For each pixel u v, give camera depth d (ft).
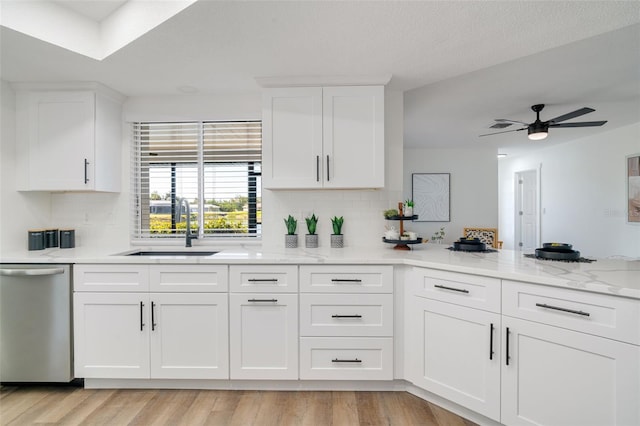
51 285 6.78
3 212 7.69
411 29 5.68
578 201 18.42
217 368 6.75
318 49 6.36
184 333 6.75
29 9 5.79
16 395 6.73
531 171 23.03
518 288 5.08
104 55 6.70
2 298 6.78
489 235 15.92
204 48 6.32
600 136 16.84
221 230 9.00
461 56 6.66
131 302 6.75
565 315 4.63
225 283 6.70
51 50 6.32
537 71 8.71
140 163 9.11
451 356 5.91
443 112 12.70
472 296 5.61
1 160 7.63
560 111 12.62
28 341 6.82
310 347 6.68
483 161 21.13
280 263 6.66
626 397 4.15
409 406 6.33
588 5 5.03
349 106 7.60
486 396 5.44
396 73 7.46
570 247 6.54
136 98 8.89
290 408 6.26
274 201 8.64
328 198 8.63
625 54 7.68
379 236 8.62
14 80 7.68
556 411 4.73
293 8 5.10
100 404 6.42
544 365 4.84
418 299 6.40
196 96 8.87
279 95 7.66
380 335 6.64
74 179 7.87
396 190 8.61
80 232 8.87
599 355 4.35
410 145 20.08
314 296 6.65
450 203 21.27
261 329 6.70
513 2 4.95
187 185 9.09
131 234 8.89
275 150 7.66
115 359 6.81
